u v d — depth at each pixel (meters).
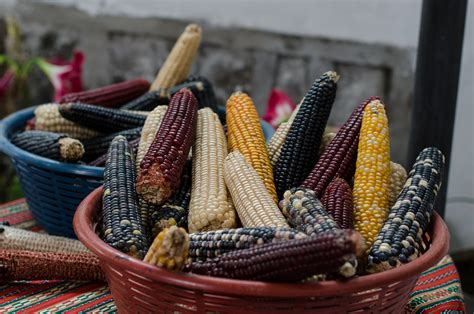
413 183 0.93
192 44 1.59
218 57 2.39
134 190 0.95
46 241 1.10
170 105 1.09
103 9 2.54
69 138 1.21
